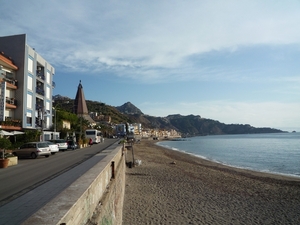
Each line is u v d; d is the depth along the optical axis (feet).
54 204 10.46
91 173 17.67
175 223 38.14
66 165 58.75
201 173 87.51
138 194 54.13
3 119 101.19
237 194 57.47
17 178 42.16
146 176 76.33
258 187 65.82
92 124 347.97
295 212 45.27
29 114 130.62
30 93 132.05
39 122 142.10
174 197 52.54
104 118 560.61
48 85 162.50
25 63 125.49
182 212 43.32
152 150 213.87
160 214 41.81
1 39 125.70
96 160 63.72
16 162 66.39
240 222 39.91
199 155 179.93
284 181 75.66
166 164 110.22
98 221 13.93
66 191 12.52
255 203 50.52
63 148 115.96
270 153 189.67
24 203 23.93
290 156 166.61
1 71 110.11
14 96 122.72
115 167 29.58
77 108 357.20
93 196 14.88
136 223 37.65
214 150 232.94
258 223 39.78
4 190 32.53
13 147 103.71
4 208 22.11
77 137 182.39
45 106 154.61
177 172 86.69
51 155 94.48
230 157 164.55
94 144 178.70
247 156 170.71
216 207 47.01
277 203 50.88
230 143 363.76
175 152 205.16
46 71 157.69
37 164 64.39
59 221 8.70
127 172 83.46
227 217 41.93
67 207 10.11
